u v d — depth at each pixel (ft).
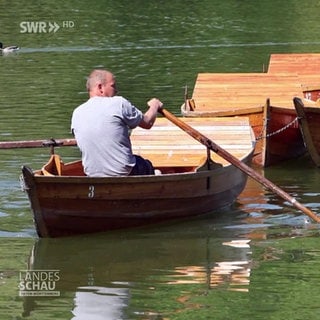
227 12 383.65
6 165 158.20
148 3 404.77
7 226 128.88
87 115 124.67
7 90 226.58
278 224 130.41
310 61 211.82
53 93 221.25
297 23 355.77
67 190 120.98
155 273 112.37
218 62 270.46
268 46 304.50
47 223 122.11
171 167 140.36
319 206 138.62
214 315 98.37
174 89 225.15
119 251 119.75
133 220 127.13
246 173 129.80
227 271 112.57
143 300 103.24
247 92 179.83
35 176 118.52
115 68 259.60
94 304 102.37
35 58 279.49
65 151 168.66
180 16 372.58
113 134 123.85
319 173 160.66
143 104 206.69
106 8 390.63
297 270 112.16
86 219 123.95
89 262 116.16
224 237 125.18
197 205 132.26
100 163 124.36
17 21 359.66
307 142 163.32
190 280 109.60
